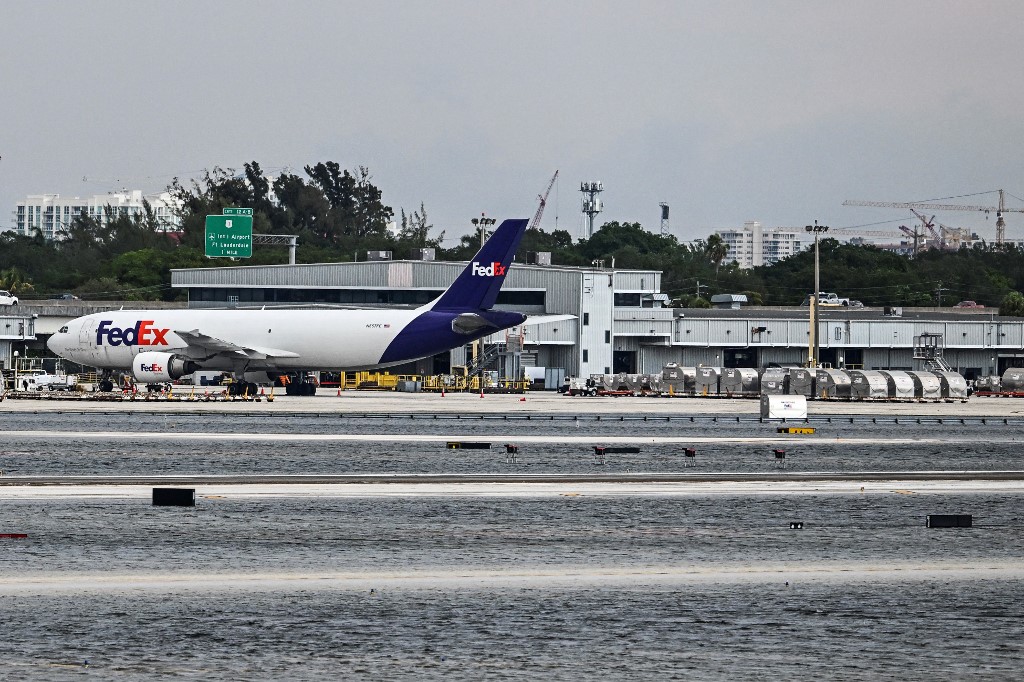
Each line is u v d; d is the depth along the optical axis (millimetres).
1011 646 89375
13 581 104000
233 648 86750
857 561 116125
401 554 116562
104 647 86500
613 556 117062
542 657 85625
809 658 86125
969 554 119750
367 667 83062
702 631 92375
